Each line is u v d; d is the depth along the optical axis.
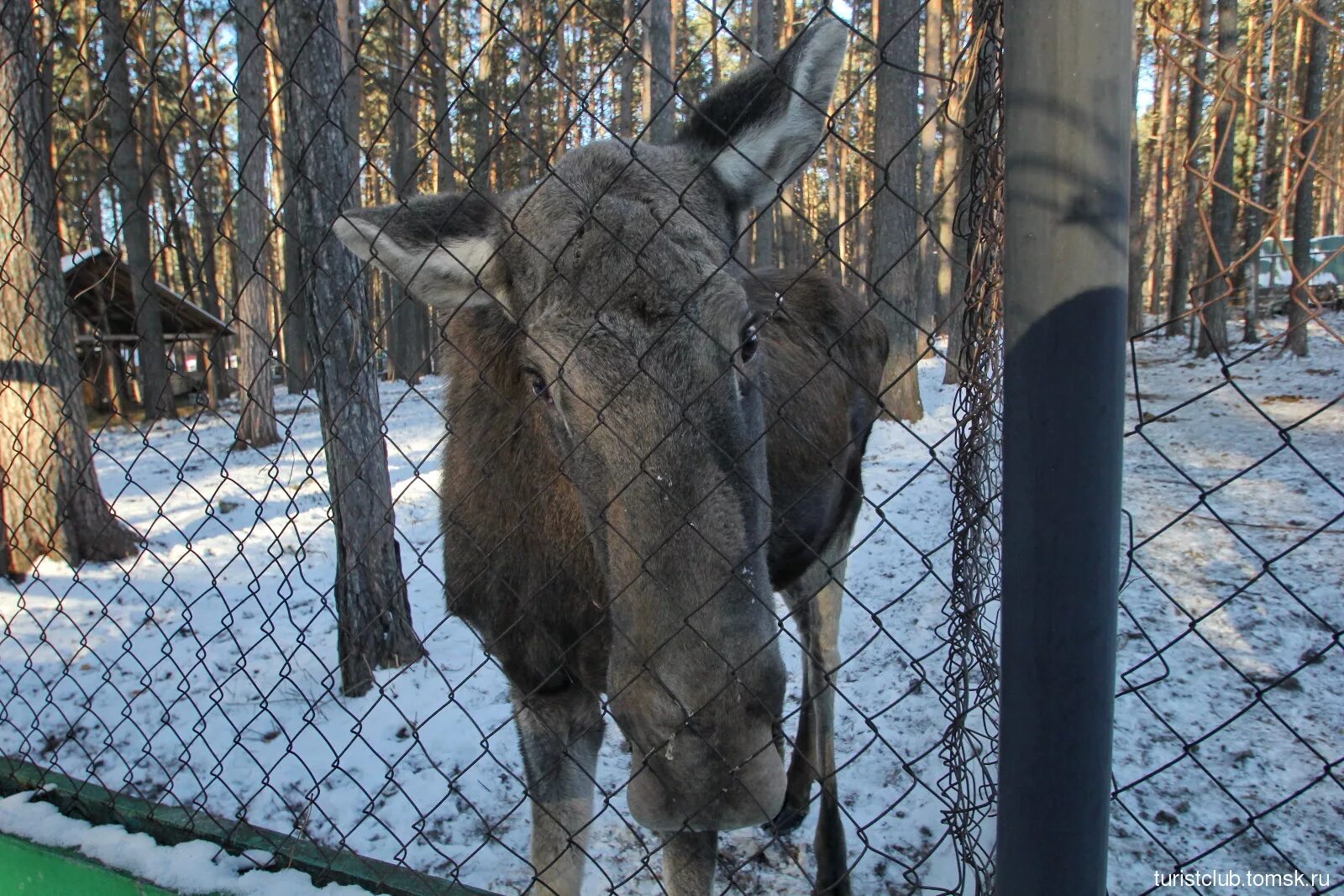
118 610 6.04
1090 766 1.26
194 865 2.32
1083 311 1.16
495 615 2.57
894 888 3.07
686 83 15.33
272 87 12.88
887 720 4.18
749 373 2.01
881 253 10.55
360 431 4.42
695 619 1.67
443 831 3.53
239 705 4.62
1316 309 1.13
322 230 4.02
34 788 2.78
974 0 1.43
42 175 6.16
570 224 2.00
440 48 13.30
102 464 12.34
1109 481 1.20
